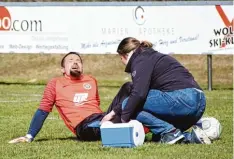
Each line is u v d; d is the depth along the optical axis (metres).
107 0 37.00
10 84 32.09
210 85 30.53
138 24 30.44
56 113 22.03
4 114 21.94
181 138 14.48
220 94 28.31
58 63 36.28
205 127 15.17
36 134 15.73
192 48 30.28
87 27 30.83
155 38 30.38
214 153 13.45
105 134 14.30
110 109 15.14
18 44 31.47
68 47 31.09
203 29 30.16
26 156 13.49
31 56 36.88
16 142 15.48
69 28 31.00
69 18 30.97
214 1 30.02
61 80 15.75
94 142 15.17
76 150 14.05
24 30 31.36
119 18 30.59
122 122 14.41
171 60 14.61
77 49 31.00
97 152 13.72
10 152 14.01
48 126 18.84
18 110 22.95
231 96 27.47
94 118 15.35
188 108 14.40
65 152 13.82
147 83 14.34
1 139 16.31
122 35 30.61
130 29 30.53
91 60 35.94
